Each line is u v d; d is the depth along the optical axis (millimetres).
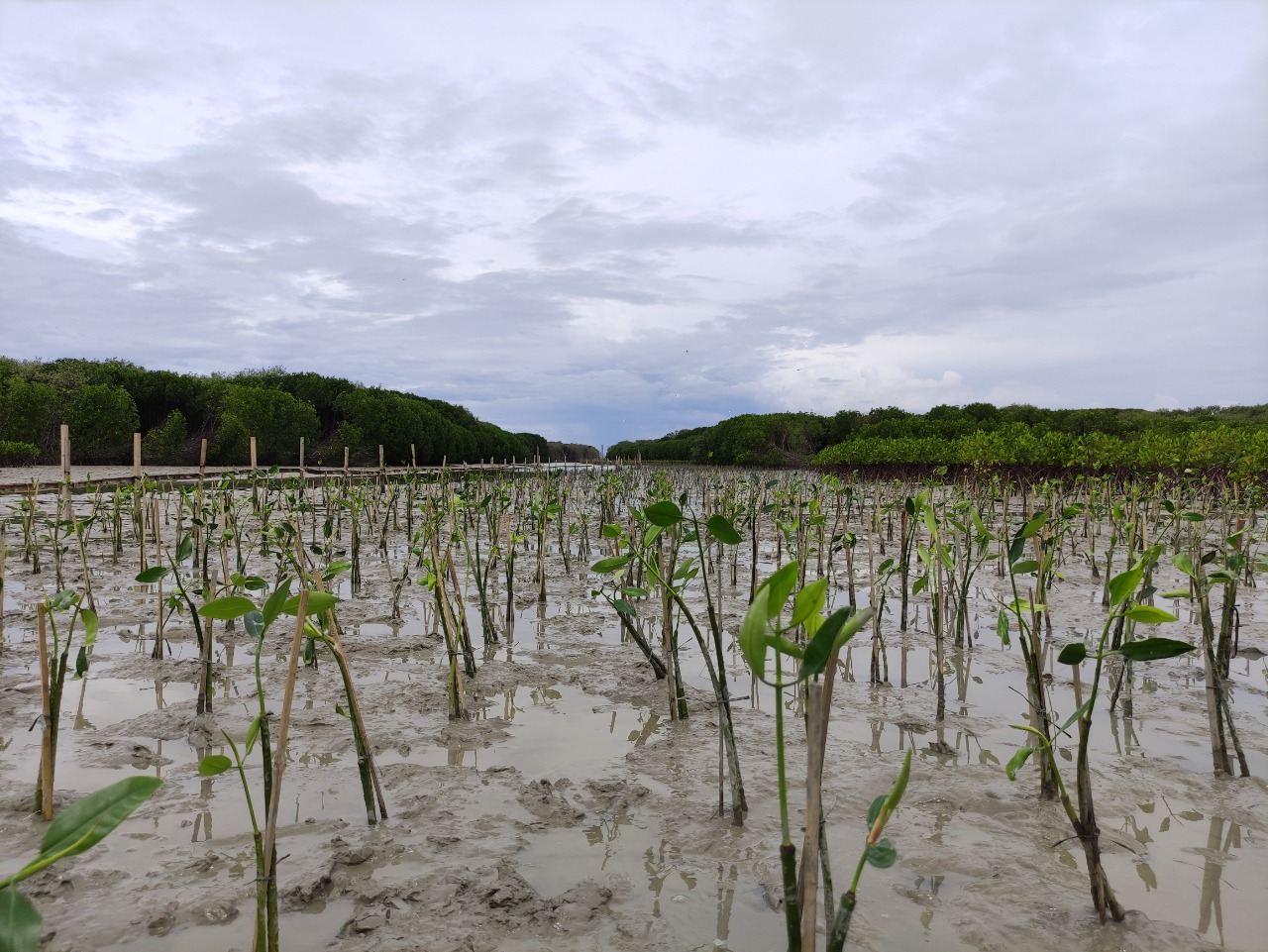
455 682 4000
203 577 5703
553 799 3072
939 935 2258
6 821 2848
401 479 16062
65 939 2197
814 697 1652
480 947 2195
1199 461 14602
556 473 21922
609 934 2260
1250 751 3621
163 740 3697
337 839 2730
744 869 2611
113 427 30250
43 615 2828
